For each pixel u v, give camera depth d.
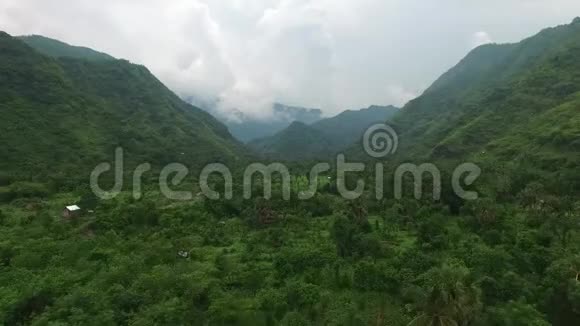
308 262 57.81
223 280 53.62
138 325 41.75
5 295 48.03
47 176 116.50
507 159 128.50
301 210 91.06
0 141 131.50
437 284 35.56
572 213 72.50
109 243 66.69
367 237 62.81
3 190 103.12
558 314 44.75
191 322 44.34
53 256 59.66
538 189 82.25
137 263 56.56
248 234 76.00
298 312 46.16
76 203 93.69
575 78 177.50
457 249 61.03
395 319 43.00
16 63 172.25
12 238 67.12
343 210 89.38
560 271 47.94
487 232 65.00
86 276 53.56
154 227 78.12
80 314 42.78
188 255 64.12
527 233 65.38
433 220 72.81
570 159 108.19
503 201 89.31
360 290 51.91
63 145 145.88
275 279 54.50
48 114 158.62
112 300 46.41
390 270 52.88
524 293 46.56
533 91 184.50
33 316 44.50
